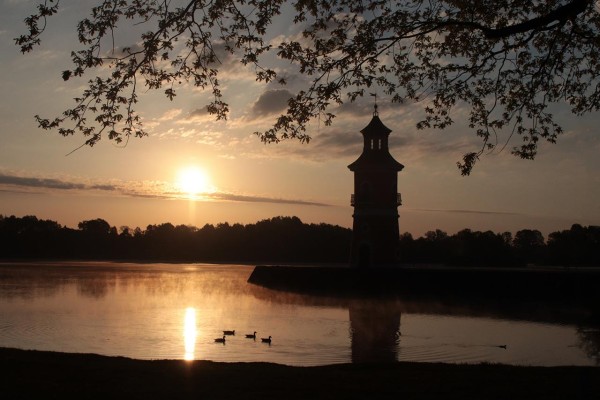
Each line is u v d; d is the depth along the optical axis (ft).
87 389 52.80
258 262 623.36
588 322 139.54
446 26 62.18
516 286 181.88
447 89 64.85
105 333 121.70
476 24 57.31
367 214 237.45
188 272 393.09
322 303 183.21
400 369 63.87
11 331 122.83
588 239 418.10
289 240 629.10
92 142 57.77
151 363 65.10
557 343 113.39
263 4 57.41
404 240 481.87
